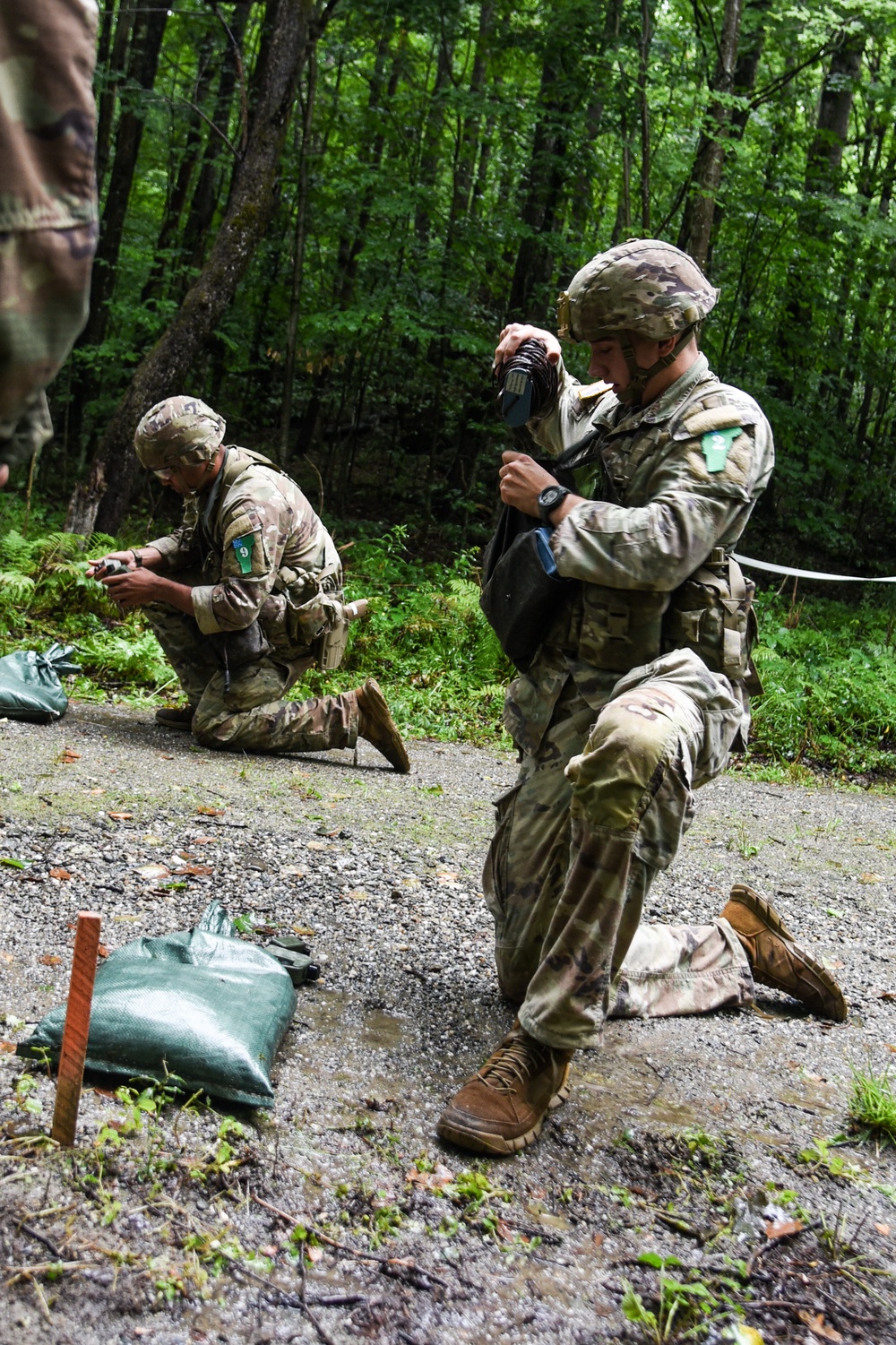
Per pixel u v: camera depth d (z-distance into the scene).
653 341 2.48
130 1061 2.20
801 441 14.33
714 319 14.00
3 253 1.24
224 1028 2.26
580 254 12.98
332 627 5.25
